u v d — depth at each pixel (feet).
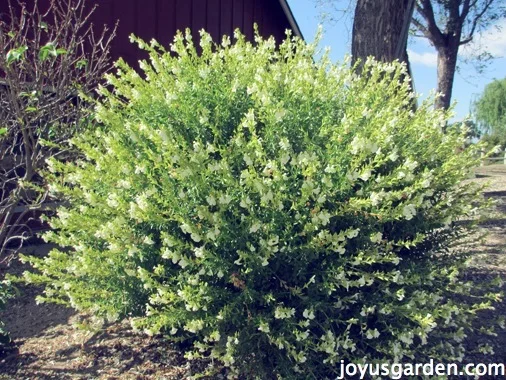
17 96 14.40
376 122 10.74
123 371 11.50
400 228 11.36
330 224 10.15
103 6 25.00
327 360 9.98
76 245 12.01
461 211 11.73
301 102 11.14
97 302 11.28
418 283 10.83
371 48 21.38
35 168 15.21
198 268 10.30
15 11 21.62
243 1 30.83
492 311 14.78
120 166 10.96
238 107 11.25
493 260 18.75
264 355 10.53
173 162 9.91
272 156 10.50
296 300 10.27
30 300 16.17
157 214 10.03
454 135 12.94
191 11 28.55
